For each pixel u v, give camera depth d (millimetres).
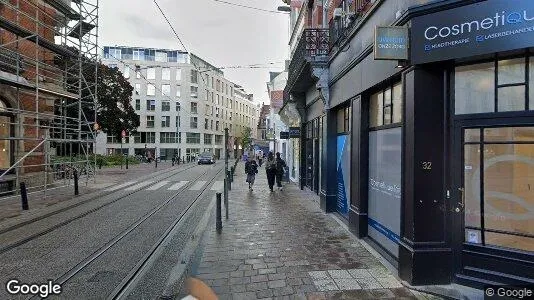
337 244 6734
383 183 6406
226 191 9344
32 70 14812
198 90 64375
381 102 6605
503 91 4496
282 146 27484
